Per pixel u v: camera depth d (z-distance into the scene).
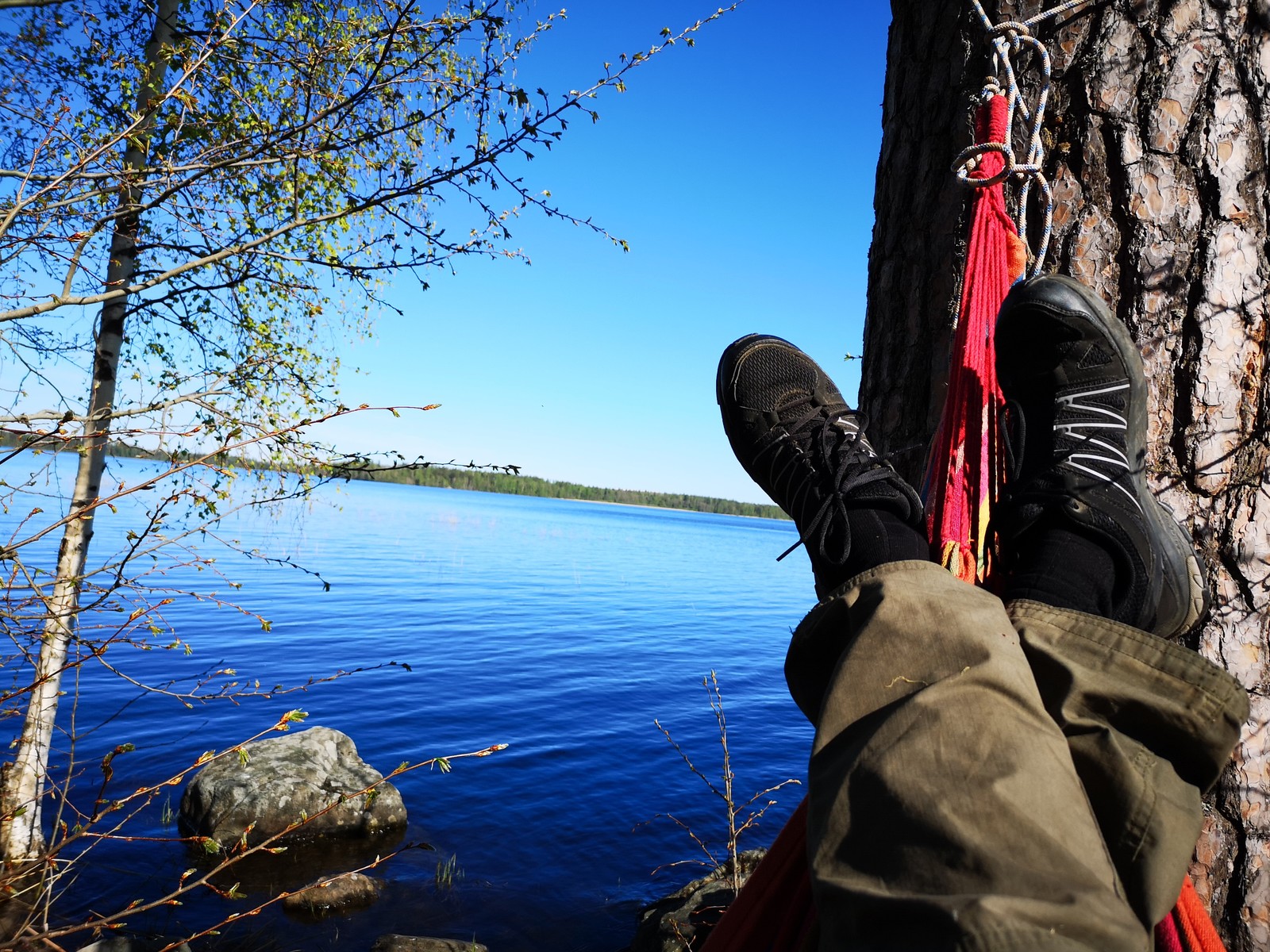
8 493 2.28
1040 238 1.49
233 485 3.08
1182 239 1.38
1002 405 1.39
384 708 12.66
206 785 6.88
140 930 5.02
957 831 0.72
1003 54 1.46
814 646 1.07
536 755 10.69
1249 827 1.34
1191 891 0.94
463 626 22.47
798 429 1.39
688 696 15.39
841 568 1.18
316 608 23.44
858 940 0.71
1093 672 0.96
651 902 6.51
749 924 0.90
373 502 131.00
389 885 6.36
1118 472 1.24
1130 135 1.42
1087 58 1.45
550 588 35.59
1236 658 1.35
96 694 11.49
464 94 3.01
